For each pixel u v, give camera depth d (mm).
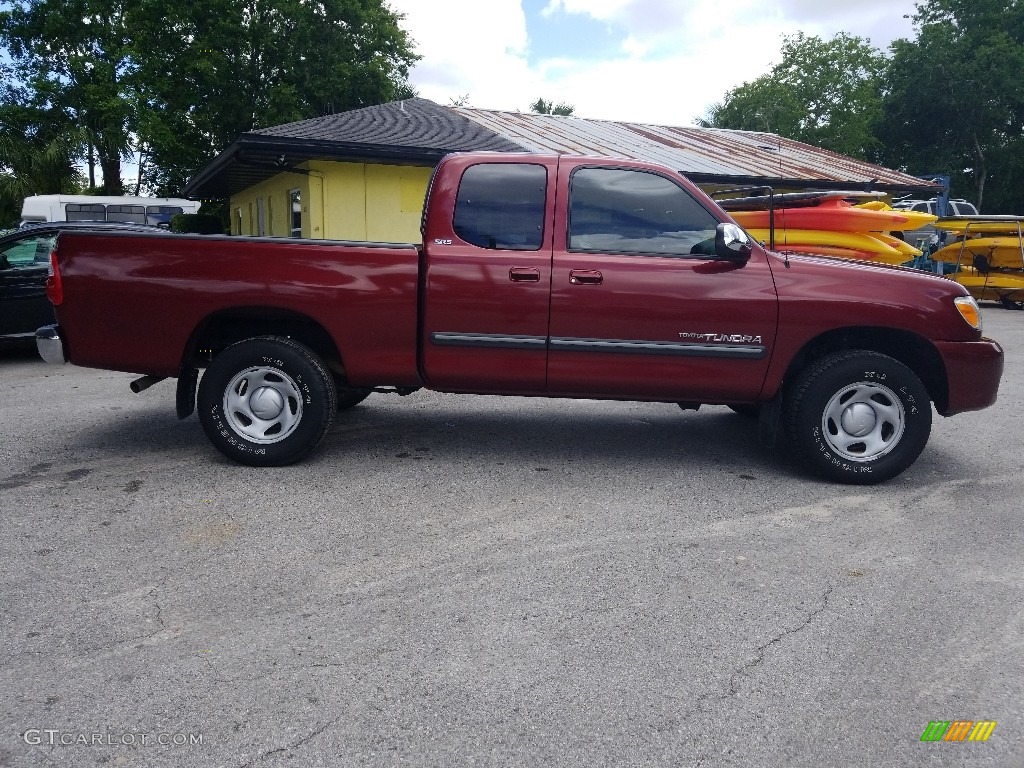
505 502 4531
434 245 4789
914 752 2402
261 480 4828
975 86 38781
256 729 2447
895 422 4922
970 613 3283
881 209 7520
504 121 18906
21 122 36344
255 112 29172
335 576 3531
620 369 4824
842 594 3441
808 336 4793
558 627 3105
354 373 4918
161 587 3393
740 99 50188
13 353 10297
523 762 2316
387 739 2410
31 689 2637
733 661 2883
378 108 19812
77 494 4531
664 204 4859
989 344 4918
